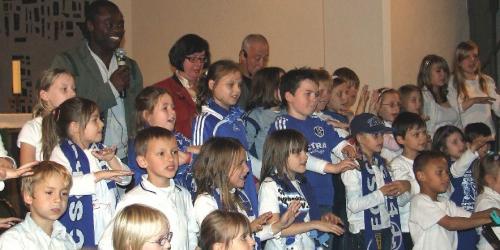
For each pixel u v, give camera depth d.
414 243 4.78
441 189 4.75
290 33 7.52
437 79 6.36
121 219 3.11
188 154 3.99
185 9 8.05
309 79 4.57
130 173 3.66
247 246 3.30
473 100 6.38
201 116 4.31
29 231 3.24
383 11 6.95
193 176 3.90
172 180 3.79
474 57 6.58
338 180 4.61
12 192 5.04
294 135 4.15
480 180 5.04
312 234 4.28
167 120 4.16
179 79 4.95
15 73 7.43
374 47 6.99
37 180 3.23
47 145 3.79
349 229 4.58
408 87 6.04
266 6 7.65
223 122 4.28
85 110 3.79
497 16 8.33
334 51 7.20
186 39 4.90
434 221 4.70
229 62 4.43
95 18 4.61
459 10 8.35
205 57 4.95
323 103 5.09
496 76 8.25
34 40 7.99
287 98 4.61
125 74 4.57
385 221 4.66
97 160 3.85
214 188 3.79
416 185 5.01
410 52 7.34
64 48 7.96
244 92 5.32
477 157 5.23
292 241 4.10
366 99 5.91
